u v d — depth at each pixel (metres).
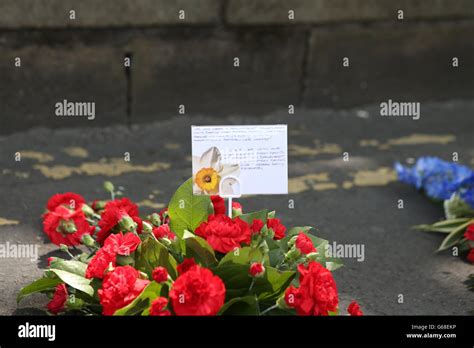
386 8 6.60
